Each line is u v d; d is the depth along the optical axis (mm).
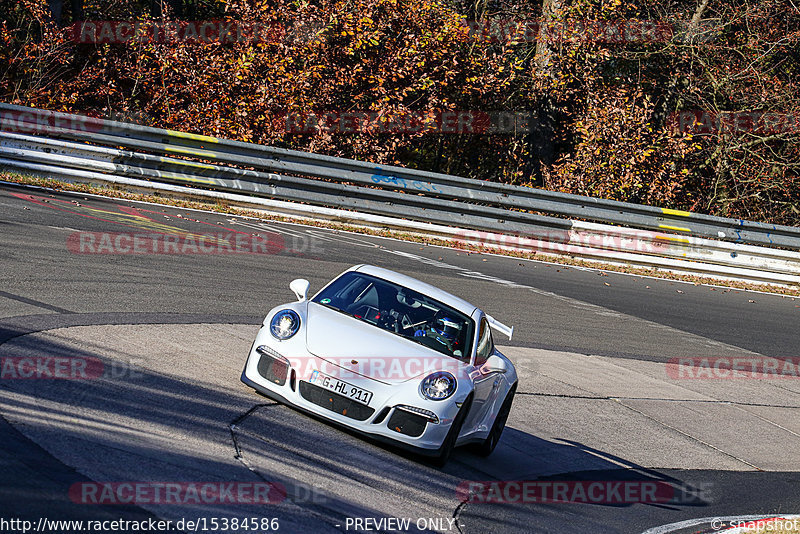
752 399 38000
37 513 12383
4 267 28734
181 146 54000
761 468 29859
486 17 86812
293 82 69188
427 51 73062
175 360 23297
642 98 86250
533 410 29516
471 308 24109
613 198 80000
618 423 30500
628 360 39250
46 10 65062
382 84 72812
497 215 62562
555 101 82375
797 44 90188
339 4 70938
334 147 70188
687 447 30016
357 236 55500
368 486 18203
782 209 91500
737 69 88250
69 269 30812
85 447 15508
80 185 49969
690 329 48062
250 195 56125
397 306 22984
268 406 21109
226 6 70812
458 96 76875
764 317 55188
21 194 44000
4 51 64250
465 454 23719
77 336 23062
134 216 45156
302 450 18953
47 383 18500
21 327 22562
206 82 68312
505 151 81875
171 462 15992
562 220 63906
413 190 60688
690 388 37219
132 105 69312
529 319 42062
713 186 89625
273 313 22000
